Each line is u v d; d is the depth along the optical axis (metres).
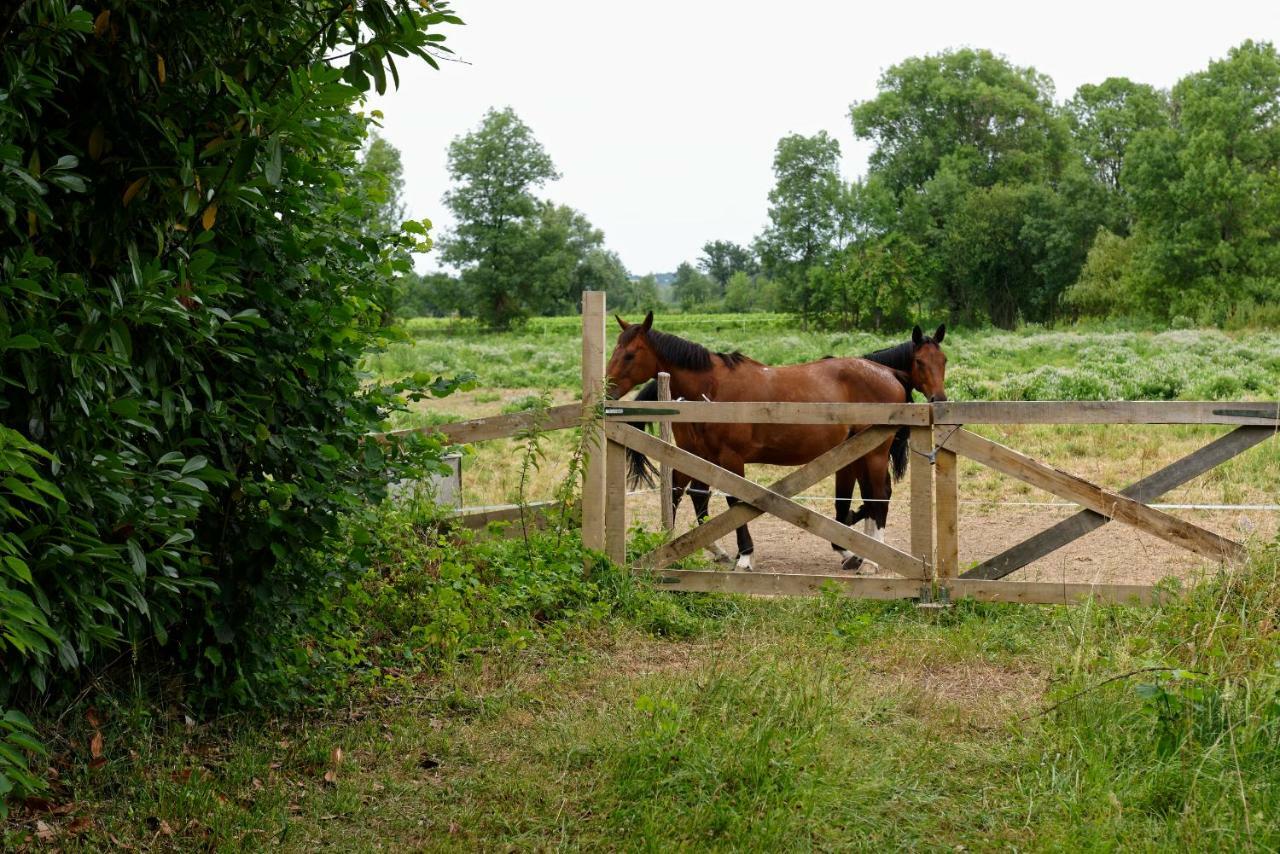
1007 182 73.81
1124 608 5.86
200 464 3.58
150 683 4.33
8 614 2.79
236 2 3.69
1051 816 3.57
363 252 4.49
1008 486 11.04
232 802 3.72
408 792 3.95
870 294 61.78
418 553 6.18
